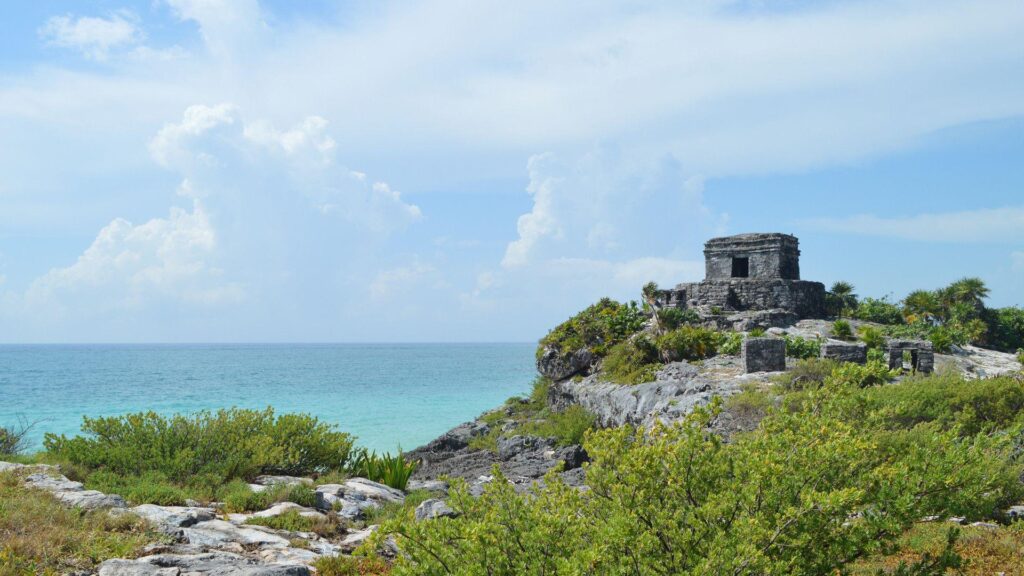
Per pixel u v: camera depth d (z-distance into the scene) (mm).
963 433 13617
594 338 40750
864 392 7848
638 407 26203
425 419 49812
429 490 15719
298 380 100000
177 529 9797
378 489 15047
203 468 14359
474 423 39062
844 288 64500
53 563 7914
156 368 144500
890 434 10945
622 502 6191
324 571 8758
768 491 6000
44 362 182625
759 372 26875
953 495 6324
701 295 51344
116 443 14953
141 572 7797
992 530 9414
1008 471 10148
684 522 6070
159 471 13891
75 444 14602
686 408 22297
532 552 5754
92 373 120250
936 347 41844
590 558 5258
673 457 6508
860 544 6129
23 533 8523
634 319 41250
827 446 6125
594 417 30750
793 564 5770
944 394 14922
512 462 26750
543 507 6316
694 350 34031
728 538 5715
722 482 6422
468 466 27844
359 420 48812
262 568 8109
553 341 42594
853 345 27141
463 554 5738
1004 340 62750
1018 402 14414
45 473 12297
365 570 8969
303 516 11508
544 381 44125
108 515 9852
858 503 6152
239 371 130375
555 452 26781
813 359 26531
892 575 7641
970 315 60969
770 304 48781
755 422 17375
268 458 15648
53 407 55656
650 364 33531
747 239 51875
